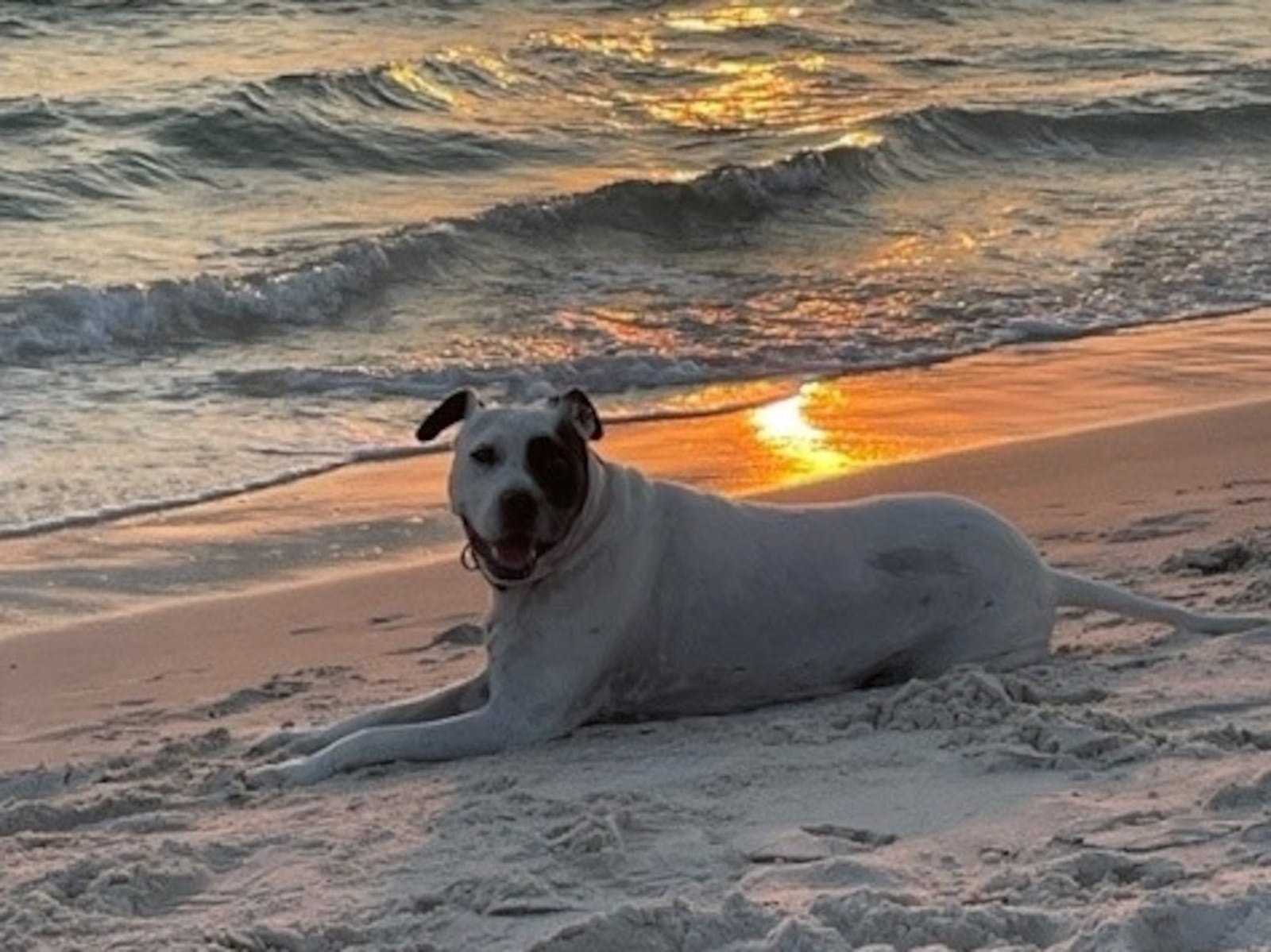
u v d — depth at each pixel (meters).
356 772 6.81
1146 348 15.33
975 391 14.14
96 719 8.11
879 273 17.94
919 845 5.55
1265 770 5.72
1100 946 4.56
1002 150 23.58
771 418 13.51
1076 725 6.44
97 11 28.09
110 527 11.27
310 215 19.50
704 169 21.94
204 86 23.25
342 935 5.11
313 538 11.15
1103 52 29.69
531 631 6.98
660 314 16.45
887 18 31.44
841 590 7.26
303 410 13.72
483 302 16.92
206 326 15.76
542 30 28.58
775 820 5.87
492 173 21.91
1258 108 25.28
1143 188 21.83
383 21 28.72
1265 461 11.67
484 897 5.30
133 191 20.19
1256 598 8.30
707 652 7.18
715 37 29.30
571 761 6.68
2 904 5.46
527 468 6.68
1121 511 10.50
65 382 14.25
